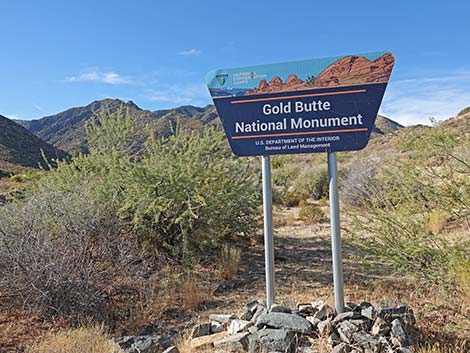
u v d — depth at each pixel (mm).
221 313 5277
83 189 7320
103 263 5992
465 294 4285
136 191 7422
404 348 3619
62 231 6098
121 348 4168
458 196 4125
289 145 4387
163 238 7699
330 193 4293
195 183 7453
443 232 5801
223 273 6930
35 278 5184
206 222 7676
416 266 4410
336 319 4066
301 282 6473
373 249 4535
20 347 4391
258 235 10320
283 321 4055
